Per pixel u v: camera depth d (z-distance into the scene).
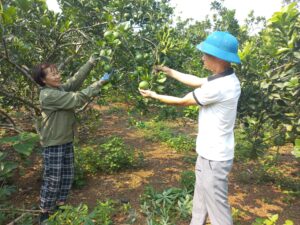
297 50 2.16
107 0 3.04
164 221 2.22
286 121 2.36
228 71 1.72
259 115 2.50
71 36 3.16
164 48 2.15
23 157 2.77
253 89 2.38
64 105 2.12
